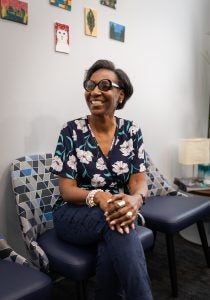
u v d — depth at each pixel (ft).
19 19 5.07
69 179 4.45
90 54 6.26
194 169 9.09
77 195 4.25
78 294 3.96
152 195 6.58
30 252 4.33
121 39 6.81
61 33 5.68
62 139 4.59
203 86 9.36
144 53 7.39
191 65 8.82
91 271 3.92
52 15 5.55
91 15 6.14
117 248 3.67
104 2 6.35
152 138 7.97
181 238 7.72
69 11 5.80
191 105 9.04
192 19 8.61
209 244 7.23
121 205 3.78
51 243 4.35
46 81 5.60
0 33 4.90
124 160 4.73
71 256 3.96
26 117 5.38
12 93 5.15
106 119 4.71
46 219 4.93
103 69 4.67
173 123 8.51
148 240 4.50
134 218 3.92
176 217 5.37
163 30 7.79
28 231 4.48
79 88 6.15
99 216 3.95
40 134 5.62
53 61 5.66
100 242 3.98
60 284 5.72
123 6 6.77
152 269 6.27
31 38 5.30
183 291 5.54
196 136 9.37
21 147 5.37
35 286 3.27
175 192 6.79
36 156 5.21
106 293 3.82
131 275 3.57
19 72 5.21
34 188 4.93
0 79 4.99
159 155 8.24
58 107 5.84
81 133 4.67
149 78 7.62
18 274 3.49
